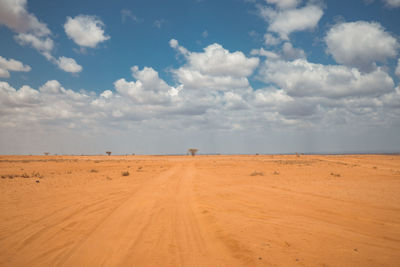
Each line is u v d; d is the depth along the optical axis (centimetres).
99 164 4709
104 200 1238
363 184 1769
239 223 823
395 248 601
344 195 1312
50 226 805
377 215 909
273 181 2011
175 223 841
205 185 1800
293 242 646
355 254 566
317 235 700
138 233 738
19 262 539
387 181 1945
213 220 861
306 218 884
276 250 594
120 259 553
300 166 3925
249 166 4106
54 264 529
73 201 1207
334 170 3048
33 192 1447
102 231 756
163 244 646
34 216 927
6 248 621
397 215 909
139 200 1239
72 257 565
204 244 647
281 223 822
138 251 599
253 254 571
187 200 1238
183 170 3344
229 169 3481
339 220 855
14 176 2359
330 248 603
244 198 1274
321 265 511
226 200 1225
